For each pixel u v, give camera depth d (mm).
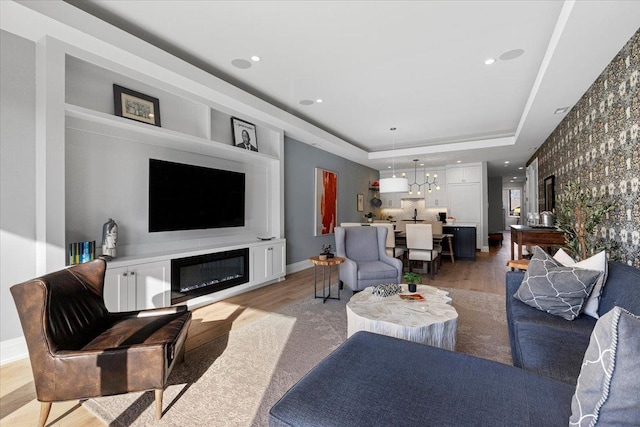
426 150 6930
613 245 2836
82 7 2408
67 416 1687
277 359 2307
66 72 2643
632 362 780
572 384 1299
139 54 2672
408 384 1192
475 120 5293
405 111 4832
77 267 2010
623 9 2100
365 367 1317
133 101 3074
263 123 4656
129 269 2840
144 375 1620
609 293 1943
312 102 4445
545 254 2328
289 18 2506
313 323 3039
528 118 4484
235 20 2543
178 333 1894
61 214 2412
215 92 3467
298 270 5754
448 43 2865
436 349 1487
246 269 4176
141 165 3271
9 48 2287
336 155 7199
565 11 2236
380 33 2707
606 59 2795
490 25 2582
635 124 2428
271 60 3213
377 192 9711
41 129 2361
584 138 3602
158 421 1643
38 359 1560
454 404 1073
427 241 5086
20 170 2330
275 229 5035
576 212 3105
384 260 4145
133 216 3199
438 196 9211
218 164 4207
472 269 5777
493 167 9367
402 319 2094
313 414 1034
